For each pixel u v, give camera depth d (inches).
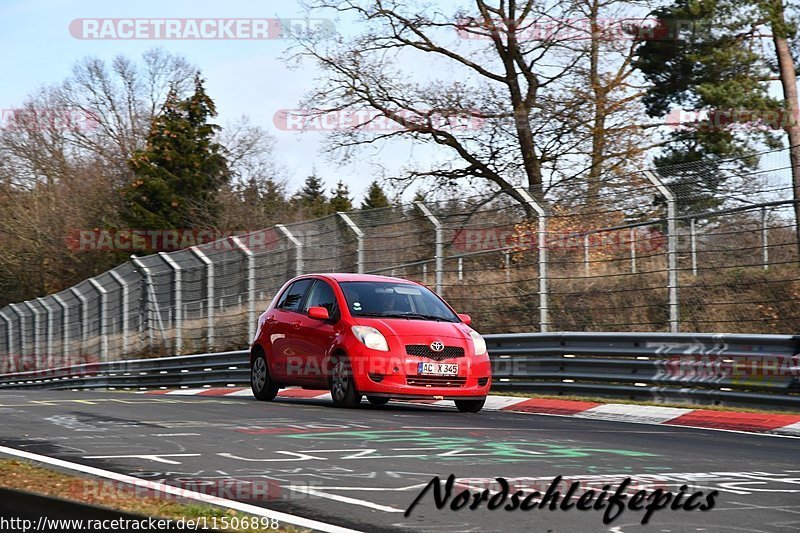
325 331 919.0
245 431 668.7
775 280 1096.8
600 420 849.5
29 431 660.7
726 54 2021.4
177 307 1776.6
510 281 1231.5
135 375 1797.5
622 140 2142.0
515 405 982.4
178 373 1646.2
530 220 1184.8
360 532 361.4
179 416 772.0
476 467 515.2
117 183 4210.1
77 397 1024.2
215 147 3971.5
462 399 908.0
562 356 1055.6
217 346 1663.4
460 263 1278.3
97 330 2113.7
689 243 1077.8
